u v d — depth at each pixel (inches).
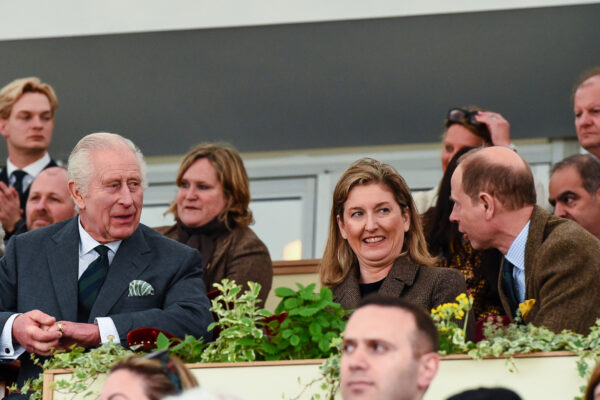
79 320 716.7
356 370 492.7
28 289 721.0
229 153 964.0
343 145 1364.4
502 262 747.4
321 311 627.5
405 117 1334.9
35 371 702.5
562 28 1237.1
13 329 686.5
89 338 681.6
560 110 1293.1
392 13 1253.1
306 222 1360.7
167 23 1294.3
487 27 1249.4
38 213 1058.1
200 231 944.3
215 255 932.6
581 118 1073.5
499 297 797.2
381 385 489.4
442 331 598.2
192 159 956.0
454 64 1285.7
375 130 1350.9
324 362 598.9
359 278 724.7
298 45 1293.1
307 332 621.6
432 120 1331.2
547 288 691.4
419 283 700.0
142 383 506.6
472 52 1272.1
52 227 748.0
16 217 1120.2
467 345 592.1
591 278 684.7
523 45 1256.8
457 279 699.4
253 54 1307.8
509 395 521.3
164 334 645.3
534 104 1295.5
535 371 582.6
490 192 740.0
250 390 603.2
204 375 608.1
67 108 1343.5
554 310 679.1
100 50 1310.3
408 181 1348.4
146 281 724.7
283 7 1274.6
